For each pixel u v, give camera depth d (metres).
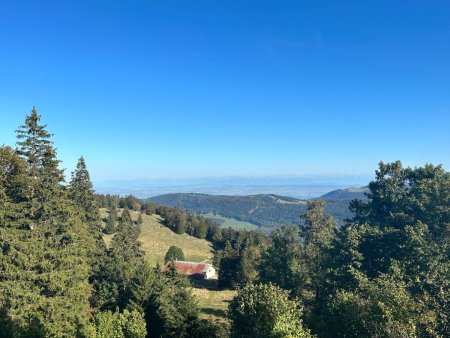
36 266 34.31
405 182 53.34
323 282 40.12
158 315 38.47
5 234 33.00
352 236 40.12
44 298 33.50
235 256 80.94
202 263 99.62
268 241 128.12
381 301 22.75
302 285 43.66
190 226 162.75
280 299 24.78
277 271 45.25
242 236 139.12
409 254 39.06
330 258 42.84
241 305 25.22
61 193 39.97
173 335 33.72
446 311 22.53
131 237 71.88
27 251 33.28
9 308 31.31
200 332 33.19
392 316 21.66
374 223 51.75
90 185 57.50
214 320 41.44
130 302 40.91
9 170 36.25
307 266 44.94
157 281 41.84
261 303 24.97
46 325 31.17
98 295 45.84
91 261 48.59
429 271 35.84
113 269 47.16
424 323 21.83
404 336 20.86
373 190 54.03
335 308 25.88
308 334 23.89
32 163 37.62
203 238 161.00
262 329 24.03
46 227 36.06
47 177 37.31
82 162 56.91
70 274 36.09
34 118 37.97
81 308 37.09
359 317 23.70
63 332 33.22
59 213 38.12
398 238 40.59
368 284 28.22
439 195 46.34
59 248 36.66
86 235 45.62
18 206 34.91
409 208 48.12
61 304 34.50
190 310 34.34
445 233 44.44
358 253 39.03
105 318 29.92
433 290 32.00
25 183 35.66
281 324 23.03
